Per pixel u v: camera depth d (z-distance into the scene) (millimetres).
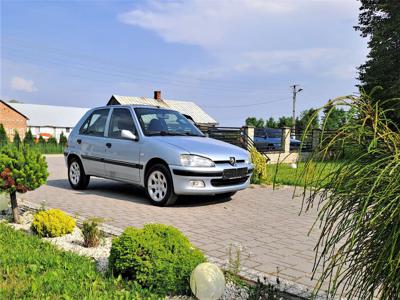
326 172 2162
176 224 5652
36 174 5410
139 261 3184
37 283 3121
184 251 3322
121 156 7582
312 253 4438
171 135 7508
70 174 8969
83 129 8742
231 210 6805
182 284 3172
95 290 3068
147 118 7664
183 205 7117
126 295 2963
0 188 5195
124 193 8344
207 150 6793
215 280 2867
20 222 5449
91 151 8297
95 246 4434
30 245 4211
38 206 6691
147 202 7340
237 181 7113
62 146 30953
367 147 2078
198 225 5637
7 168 5211
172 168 6641
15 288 3055
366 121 2084
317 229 5586
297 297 3156
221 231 5336
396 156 1860
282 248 4613
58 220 4848
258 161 10383
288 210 6996
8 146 5562
